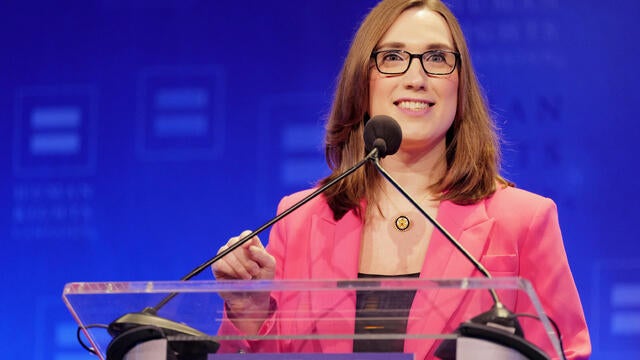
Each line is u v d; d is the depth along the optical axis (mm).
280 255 8070
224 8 14812
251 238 6645
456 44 8211
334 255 7746
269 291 5605
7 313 14773
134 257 14656
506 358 5375
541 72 13742
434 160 8188
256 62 14656
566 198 13484
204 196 14570
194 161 14656
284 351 6312
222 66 14727
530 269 7512
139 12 15023
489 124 8289
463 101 8188
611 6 13711
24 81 15172
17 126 15078
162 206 14656
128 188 14781
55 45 15156
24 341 14703
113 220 14758
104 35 15078
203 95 14719
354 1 14547
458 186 7953
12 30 15258
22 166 15016
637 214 13344
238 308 5801
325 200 8172
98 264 14719
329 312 5758
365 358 5523
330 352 6055
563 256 7527
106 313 5789
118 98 14945
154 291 5613
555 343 5406
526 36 13828
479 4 13945
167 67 14859
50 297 14742
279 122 14500
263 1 14727
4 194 14984
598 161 13508
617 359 13086
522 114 13703
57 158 14969
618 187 13438
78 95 15039
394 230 7855
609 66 13641
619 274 13266
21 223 14914
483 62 13859
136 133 14844
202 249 14500
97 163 14883
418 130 7957
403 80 8000
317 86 14492
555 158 13562
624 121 13539
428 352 5883
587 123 13594
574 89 13664
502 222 7621
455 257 7449
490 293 5750
